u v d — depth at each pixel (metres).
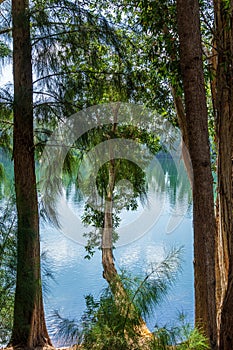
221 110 3.20
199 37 2.48
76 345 1.99
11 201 2.64
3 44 3.08
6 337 2.71
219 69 3.17
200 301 2.56
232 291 2.70
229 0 2.81
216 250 3.54
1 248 2.46
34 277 2.72
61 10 2.94
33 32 2.98
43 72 2.94
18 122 3.00
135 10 4.19
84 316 2.08
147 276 2.14
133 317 2.00
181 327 2.12
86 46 3.00
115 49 3.17
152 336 2.03
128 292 2.08
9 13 3.18
